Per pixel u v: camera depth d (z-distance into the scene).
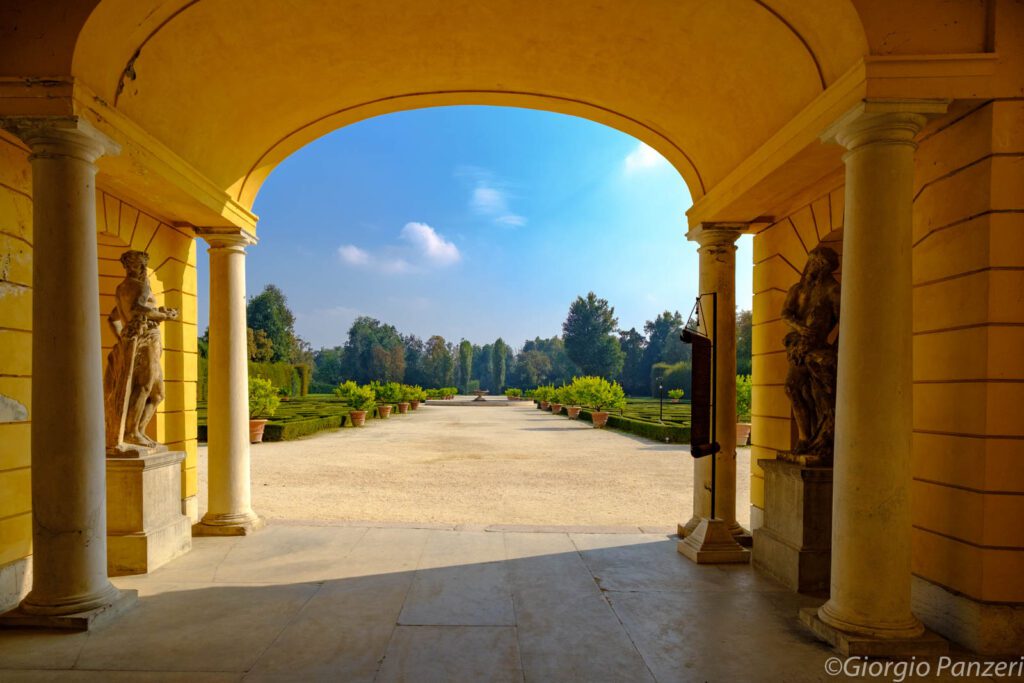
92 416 4.32
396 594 4.96
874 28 3.85
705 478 6.64
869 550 3.88
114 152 4.54
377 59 5.71
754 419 7.30
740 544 6.50
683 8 4.84
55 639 4.02
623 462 14.03
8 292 4.52
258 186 7.33
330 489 10.38
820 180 5.48
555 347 106.38
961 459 4.03
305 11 4.96
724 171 6.40
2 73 4.05
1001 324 3.84
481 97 6.56
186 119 5.53
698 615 4.56
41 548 4.23
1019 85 3.83
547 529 7.16
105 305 6.57
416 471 12.52
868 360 3.90
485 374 105.94
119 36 4.35
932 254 4.30
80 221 4.26
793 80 4.75
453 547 6.35
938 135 4.27
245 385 7.12
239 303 7.03
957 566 4.04
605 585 5.22
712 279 6.84
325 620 4.41
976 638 3.84
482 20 5.19
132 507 5.50
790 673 3.63
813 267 5.42
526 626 4.33
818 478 5.09
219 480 6.88
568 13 5.11
